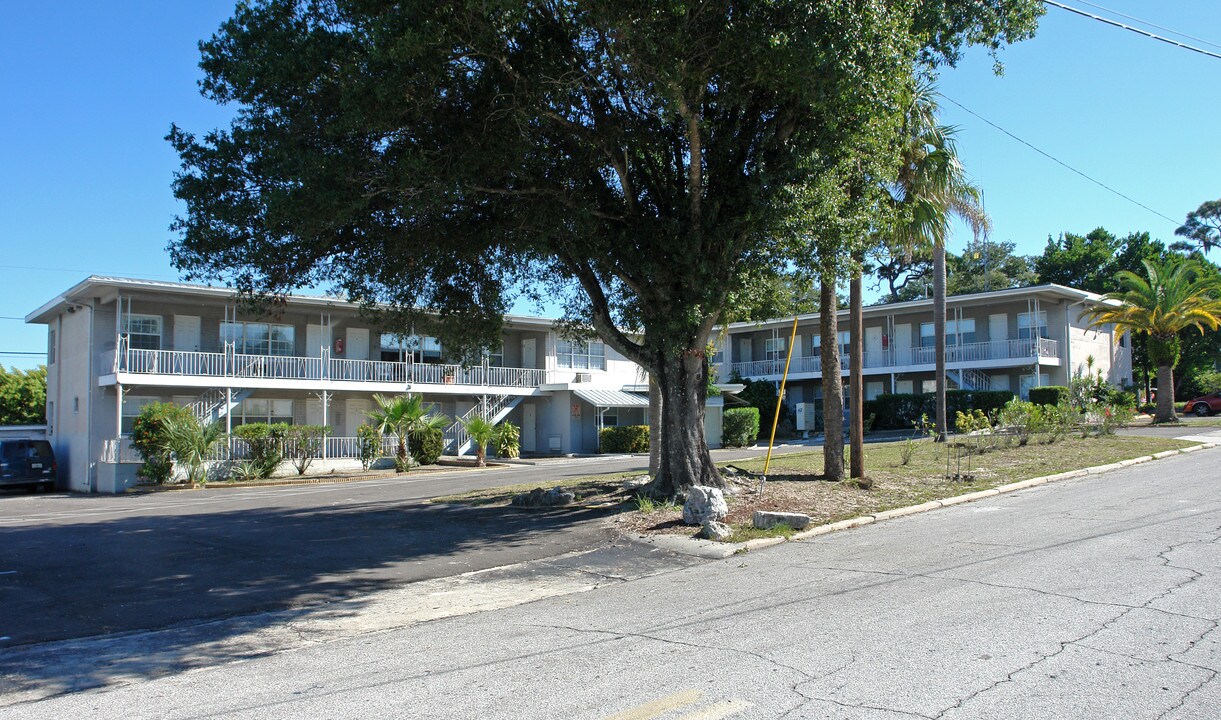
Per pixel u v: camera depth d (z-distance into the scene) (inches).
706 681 213.5
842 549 405.7
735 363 1929.1
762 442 1562.5
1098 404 1128.8
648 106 496.7
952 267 2374.5
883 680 207.2
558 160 508.4
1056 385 1424.7
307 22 463.5
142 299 1149.7
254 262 501.0
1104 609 264.1
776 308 656.4
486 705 204.7
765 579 346.6
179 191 483.8
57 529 595.8
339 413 1330.0
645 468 969.5
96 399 1126.4
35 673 257.6
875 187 526.3
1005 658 220.5
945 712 184.9
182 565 438.9
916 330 1691.7
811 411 1702.8
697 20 405.1
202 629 312.2
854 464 652.1
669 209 551.2
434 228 514.6
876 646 236.5
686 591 334.6
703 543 432.5
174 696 229.0
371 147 462.3
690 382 579.8
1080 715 181.0
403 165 437.7
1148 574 309.1
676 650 245.0
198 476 1040.8
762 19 397.4
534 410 1537.9
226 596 365.7
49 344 1307.8
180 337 1197.1
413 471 1184.2
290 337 1291.8
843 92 405.1
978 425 901.8
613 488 655.8
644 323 569.0
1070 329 1520.7
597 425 1496.1
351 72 427.5
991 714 182.9
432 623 309.0
